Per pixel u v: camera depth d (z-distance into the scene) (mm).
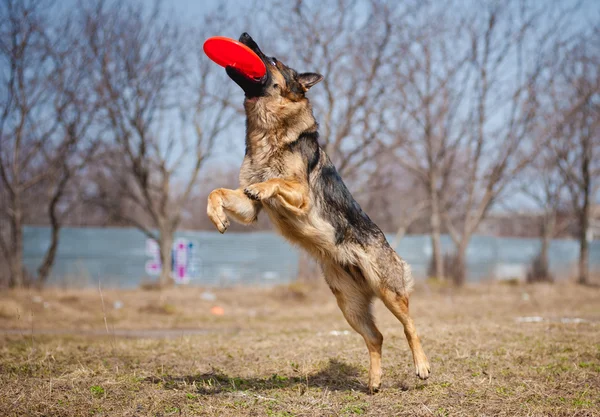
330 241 5461
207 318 12984
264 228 32562
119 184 21109
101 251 26359
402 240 29391
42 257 24281
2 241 16828
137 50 17328
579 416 4469
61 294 15711
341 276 5672
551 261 27406
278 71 5551
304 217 5340
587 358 6691
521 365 6348
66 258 24312
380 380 5492
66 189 20969
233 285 19516
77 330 11031
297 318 12961
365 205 26672
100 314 13250
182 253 19750
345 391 5441
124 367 6375
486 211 22297
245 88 5441
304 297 16156
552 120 20016
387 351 7230
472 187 19516
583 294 17031
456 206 23203
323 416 4555
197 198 28828
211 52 5301
